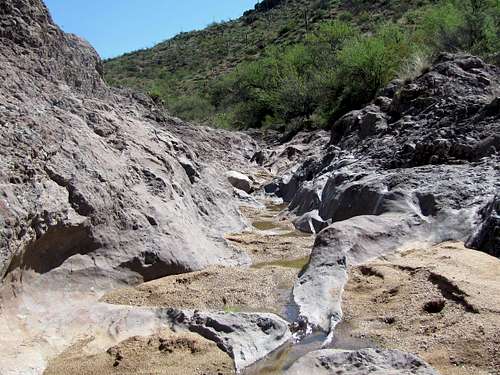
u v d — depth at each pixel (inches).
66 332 218.8
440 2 1462.8
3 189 232.7
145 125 438.3
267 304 259.0
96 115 361.1
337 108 1115.9
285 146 1037.2
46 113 308.7
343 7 2363.4
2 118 272.7
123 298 259.4
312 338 220.8
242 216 470.9
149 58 3088.1
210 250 336.8
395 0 1994.3
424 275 257.3
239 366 196.5
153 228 303.6
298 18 2588.6
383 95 649.0
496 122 403.2
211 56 2736.2
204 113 1849.2
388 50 1080.8
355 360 179.9
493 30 805.2
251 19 3189.0
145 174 343.9
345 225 310.3
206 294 268.8
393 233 313.1
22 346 201.3
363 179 420.8
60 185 269.6
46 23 394.0
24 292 230.4
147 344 209.3
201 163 489.1
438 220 320.5
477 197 324.5
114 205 293.0
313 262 288.7
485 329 198.5
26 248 233.3
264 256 354.9
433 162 406.0
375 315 234.5
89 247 270.8
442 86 517.0
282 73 1577.3
